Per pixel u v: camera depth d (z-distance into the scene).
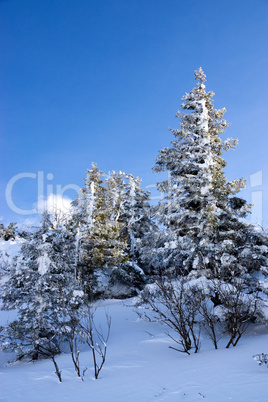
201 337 10.66
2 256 26.09
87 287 21.09
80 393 5.43
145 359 8.17
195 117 16.33
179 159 16.11
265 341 8.58
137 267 25.75
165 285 11.18
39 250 12.28
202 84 17.16
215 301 12.36
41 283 11.59
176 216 15.05
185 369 6.30
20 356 10.72
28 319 11.30
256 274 13.54
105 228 26.56
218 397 4.20
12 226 34.47
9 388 6.23
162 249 14.98
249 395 4.12
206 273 12.37
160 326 13.45
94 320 16.42
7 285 12.21
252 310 10.34
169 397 4.50
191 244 13.87
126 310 18.66
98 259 24.08
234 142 15.30
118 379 6.17
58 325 11.05
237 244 13.24
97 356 9.23
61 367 8.20
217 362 6.58
